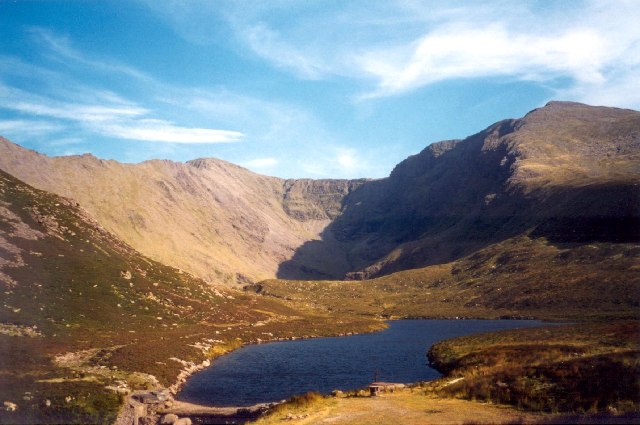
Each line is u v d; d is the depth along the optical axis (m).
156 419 47.75
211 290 153.38
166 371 67.19
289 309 179.50
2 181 130.38
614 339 58.88
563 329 80.00
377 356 90.56
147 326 97.12
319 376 71.88
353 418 38.31
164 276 136.88
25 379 51.25
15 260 96.38
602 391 37.22
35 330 74.75
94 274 108.50
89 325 85.88
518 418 34.19
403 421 36.25
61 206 134.88
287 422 38.44
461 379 51.81
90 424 42.22
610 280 160.12
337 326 144.00
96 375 57.50
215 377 71.44
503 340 77.88
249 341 110.88
